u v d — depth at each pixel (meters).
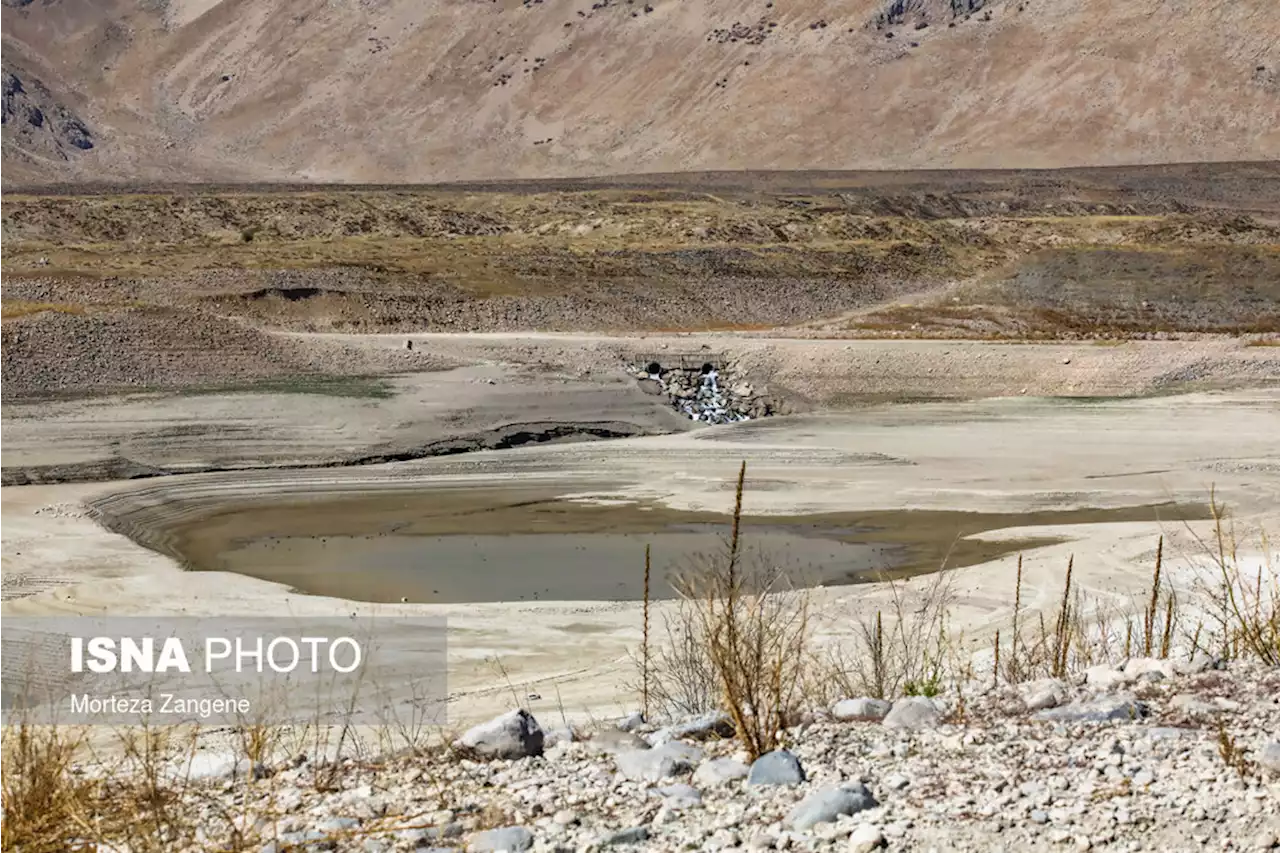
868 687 11.45
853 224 128.25
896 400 64.81
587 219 135.38
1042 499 38.12
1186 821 6.34
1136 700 8.73
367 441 47.97
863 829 6.31
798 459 44.91
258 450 45.75
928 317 85.44
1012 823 6.42
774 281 98.94
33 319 53.28
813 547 32.00
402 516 36.94
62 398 48.28
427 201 150.25
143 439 45.19
